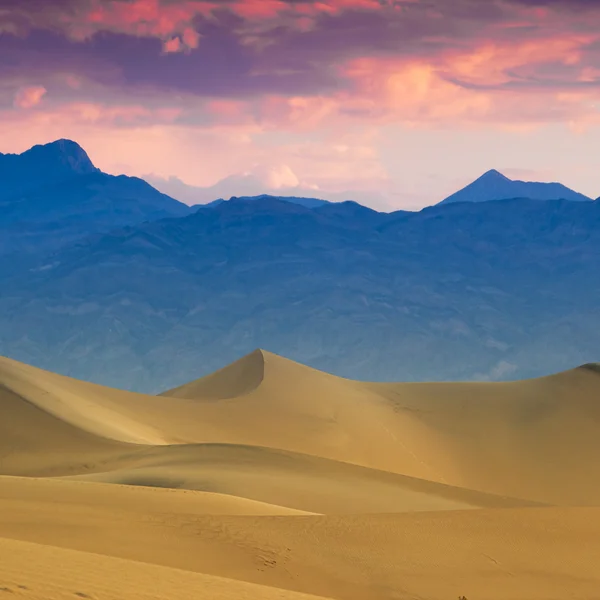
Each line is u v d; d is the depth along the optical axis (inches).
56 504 3718.0
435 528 3752.5
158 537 3309.5
